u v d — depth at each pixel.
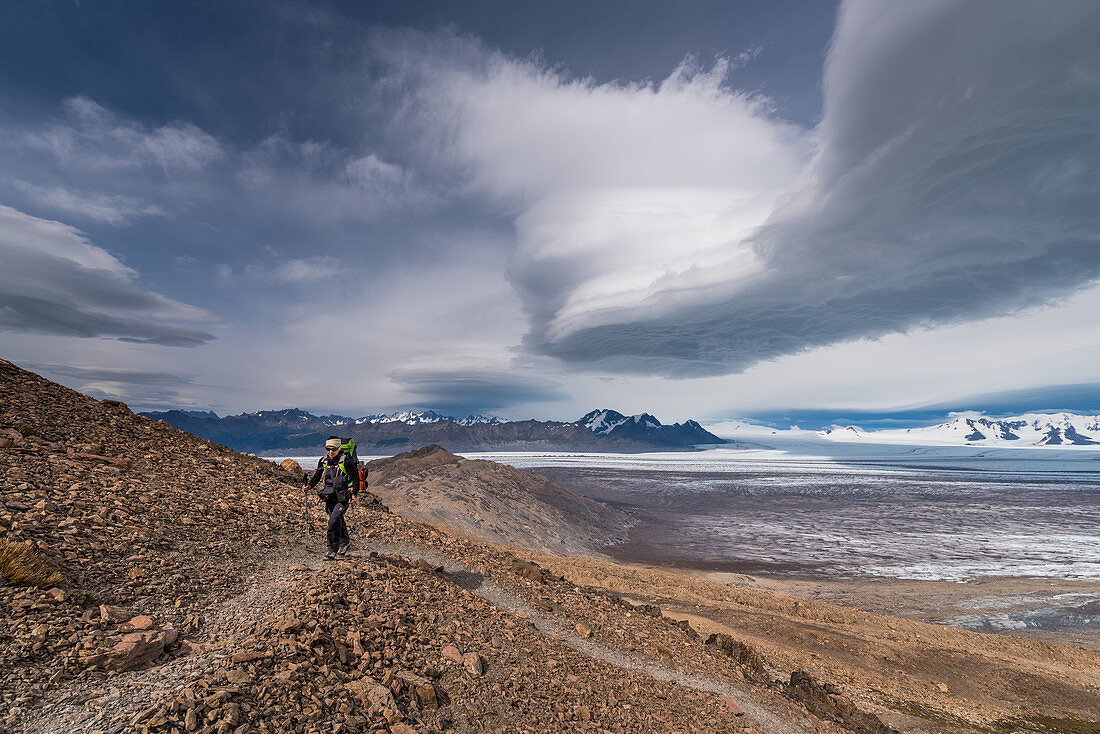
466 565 13.50
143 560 7.55
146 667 5.04
